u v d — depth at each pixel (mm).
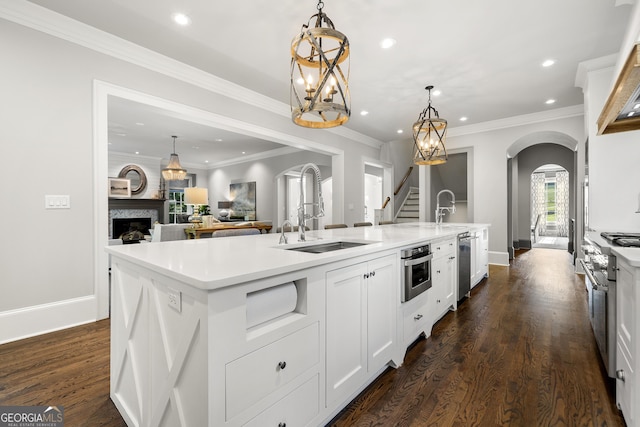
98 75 2752
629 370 1374
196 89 3518
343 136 6066
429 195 6676
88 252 2689
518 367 1987
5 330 2293
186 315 1041
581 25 2666
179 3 2361
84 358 2051
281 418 1191
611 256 1688
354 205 6363
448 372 1938
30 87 2400
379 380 1851
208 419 943
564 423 1459
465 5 2402
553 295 3615
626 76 1430
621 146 3146
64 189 2562
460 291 3230
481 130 5719
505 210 5516
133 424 1377
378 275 1839
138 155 8766
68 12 2455
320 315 1385
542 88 4047
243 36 2816
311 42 1687
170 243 2008
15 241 2344
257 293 1138
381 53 3127
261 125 4320
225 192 9961
